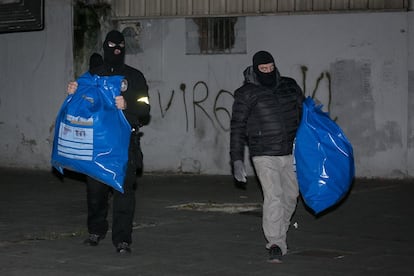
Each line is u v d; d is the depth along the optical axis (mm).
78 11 14672
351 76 13219
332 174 7289
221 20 13859
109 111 7480
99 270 6980
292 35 13477
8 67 15359
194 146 14156
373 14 13047
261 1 13594
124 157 7480
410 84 12945
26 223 9445
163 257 7551
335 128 7426
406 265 7215
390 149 13102
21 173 14617
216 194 12031
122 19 14422
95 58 9711
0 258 7473
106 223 8117
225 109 13906
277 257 7273
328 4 13242
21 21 15102
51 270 6977
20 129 15320
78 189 12594
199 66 14039
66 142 7574
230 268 7086
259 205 10945
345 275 6816
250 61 13734
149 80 14344
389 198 11414
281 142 7215
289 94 7340
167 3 14141
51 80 14984
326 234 8812
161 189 12539
